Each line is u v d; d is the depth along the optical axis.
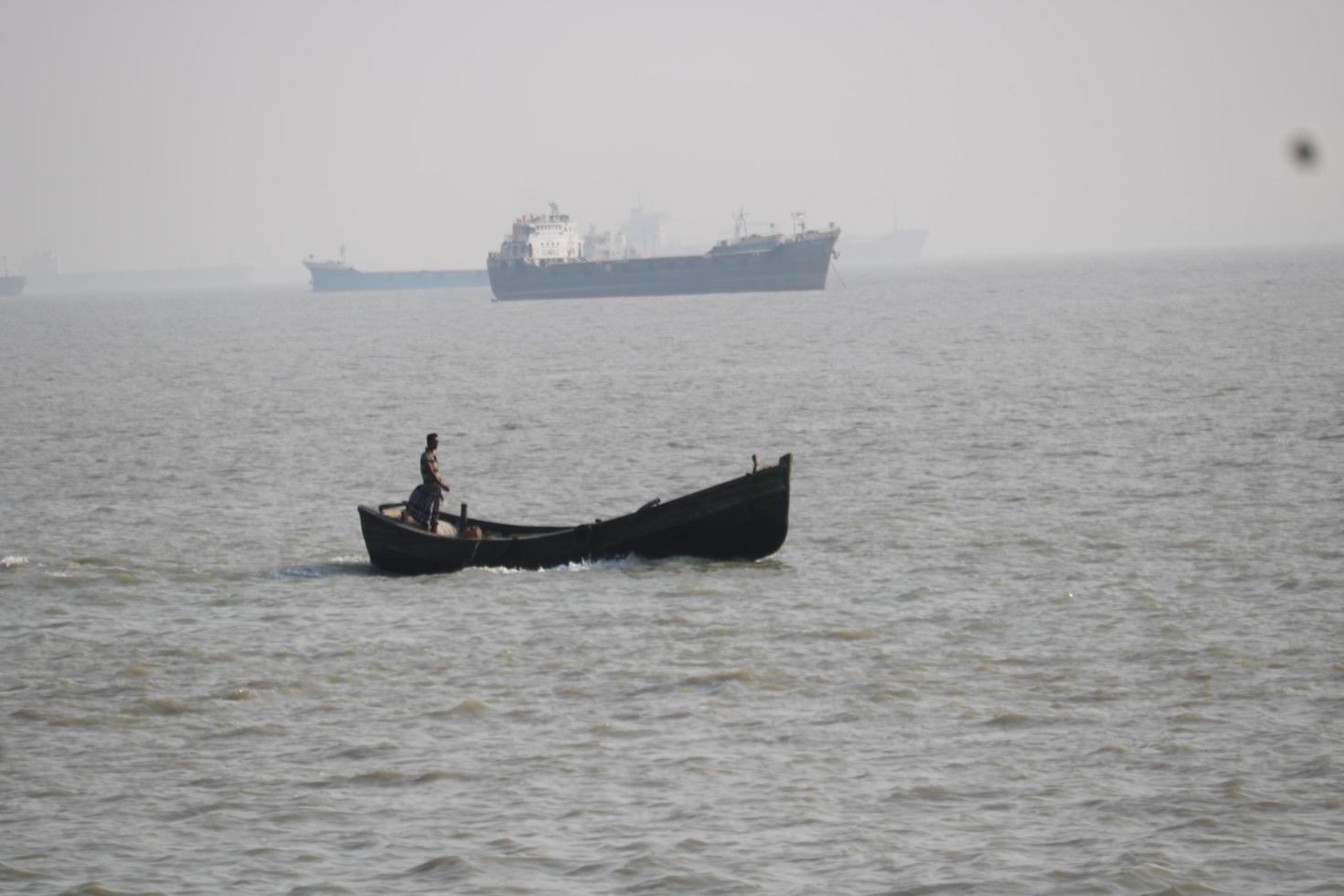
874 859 64.94
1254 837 65.94
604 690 90.81
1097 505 151.75
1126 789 72.00
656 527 126.69
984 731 81.31
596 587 119.56
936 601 112.19
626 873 63.88
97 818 70.94
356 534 149.62
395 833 68.75
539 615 110.44
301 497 175.00
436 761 78.44
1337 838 65.50
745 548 126.19
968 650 97.88
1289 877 61.84
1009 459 186.50
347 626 108.56
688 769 76.50
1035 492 161.00
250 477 191.75
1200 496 153.88
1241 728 80.38
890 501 158.62
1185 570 120.25
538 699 89.38
